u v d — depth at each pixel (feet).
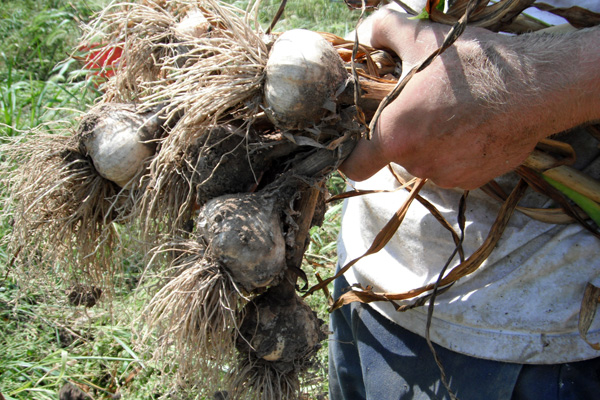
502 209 4.12
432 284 4.51
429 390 4.76
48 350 8.14
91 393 7.67
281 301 4.58
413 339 4.90
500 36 3.57
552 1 4.10
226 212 4.05
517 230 4.24
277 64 3.78
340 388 6.05
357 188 5.39
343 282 5.89
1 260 8.60
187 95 4.11
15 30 18.69
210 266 4.11
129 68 4.82
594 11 3.87
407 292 4.60
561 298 4.14
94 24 5.03
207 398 4.81
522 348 4.22
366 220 5.18
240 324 4.42
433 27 3.83
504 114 3.40
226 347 4.42
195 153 4.30
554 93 3.33
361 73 4.14
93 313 8.40
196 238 4.29
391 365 5.06
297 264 4.61
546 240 4.17
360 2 5.02
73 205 4.75
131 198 4.54
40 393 7.46
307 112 3.82
